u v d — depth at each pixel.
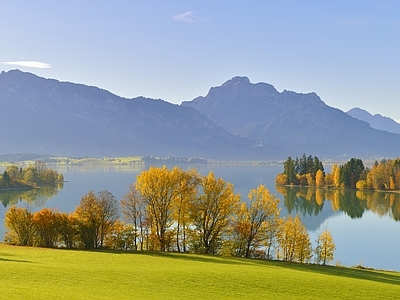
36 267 44.66
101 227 76.19
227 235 73.62
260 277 47.22
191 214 71.75
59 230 74.44
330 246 77.50
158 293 38.00
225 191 72.88
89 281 40.12
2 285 34.91
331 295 42.75
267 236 74.69
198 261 59.16
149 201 72.31
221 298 38.19
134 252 67.25
